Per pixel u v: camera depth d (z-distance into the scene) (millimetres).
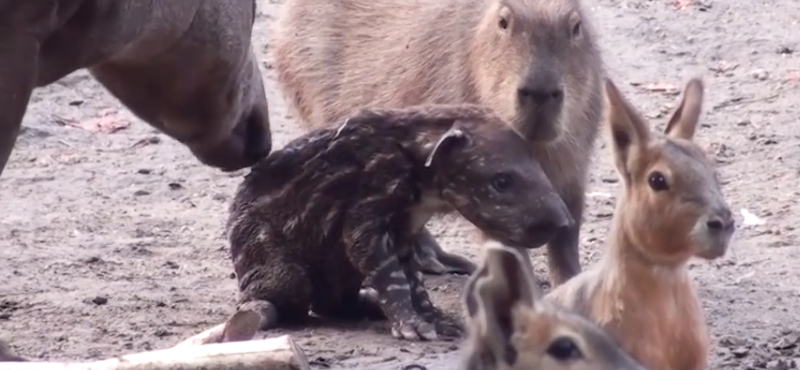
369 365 10398
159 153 18281
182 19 10680
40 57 10070
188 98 11344
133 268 13609
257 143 11992
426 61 13172
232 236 11750
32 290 12750
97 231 15070
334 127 11344
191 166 17719
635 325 9141
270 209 11508
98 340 11156
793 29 22656
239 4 11234
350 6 14219
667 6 23750
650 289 9156
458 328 11203
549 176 12250
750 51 21656
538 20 11961
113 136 18953
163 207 16094
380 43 13766
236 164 11977
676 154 9070
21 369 8070
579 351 7129
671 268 9180
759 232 14500
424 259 13148
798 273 13133
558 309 7641
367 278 11250
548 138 11820
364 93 13805
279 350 8312
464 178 11016
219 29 11047
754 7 23734
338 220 11289
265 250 11570
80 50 10156
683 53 21672
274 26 15070
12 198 16406
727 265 13383
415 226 11375
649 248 9070
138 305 12234
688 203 8930
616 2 24000
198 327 11531
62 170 17562
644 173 9102
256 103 11898
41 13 9562
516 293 7348
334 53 14180
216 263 13820
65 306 12180
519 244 10984
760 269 13258
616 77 20438
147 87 11234
